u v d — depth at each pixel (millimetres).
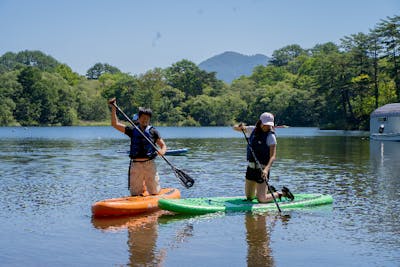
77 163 19609
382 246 7113
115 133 66688
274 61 195500
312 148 30906
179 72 156375
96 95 137875
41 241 7355
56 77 123938
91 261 6410
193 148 31062
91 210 9289
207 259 6516
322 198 10406
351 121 87688
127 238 7543
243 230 8039
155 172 10102
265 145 9852
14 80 117250
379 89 84875
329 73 91688
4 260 6449
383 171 16734
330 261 6445
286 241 7379
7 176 15000
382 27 79438
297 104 112875
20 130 82125
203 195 11594
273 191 10180
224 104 131750
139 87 134250
